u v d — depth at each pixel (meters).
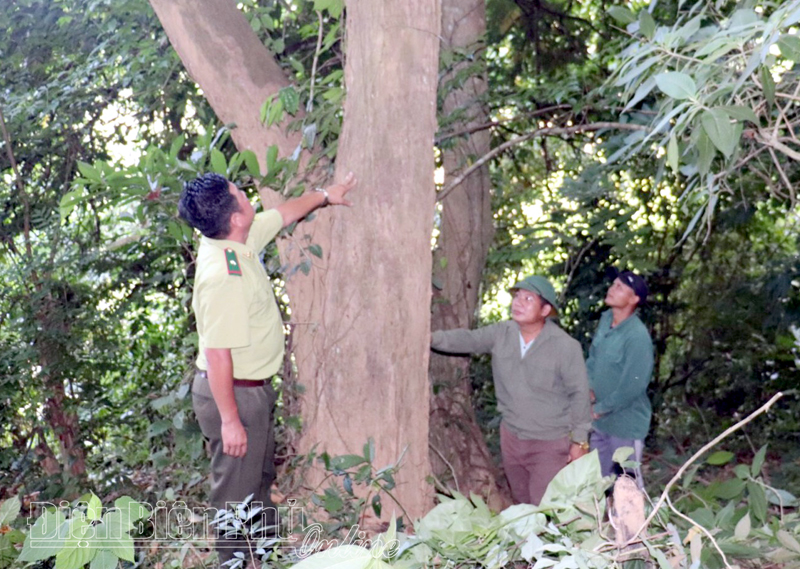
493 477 5.08
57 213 5.94
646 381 4.07
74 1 6.00
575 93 5.48
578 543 2.33
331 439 3.44
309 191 3.79
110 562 1.90
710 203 2.84
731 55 2.56
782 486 5.39
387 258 3.35
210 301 2.98
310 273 3.69
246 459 3.20
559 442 3.81
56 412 5.78
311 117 3.67
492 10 7.48
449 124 5.02
